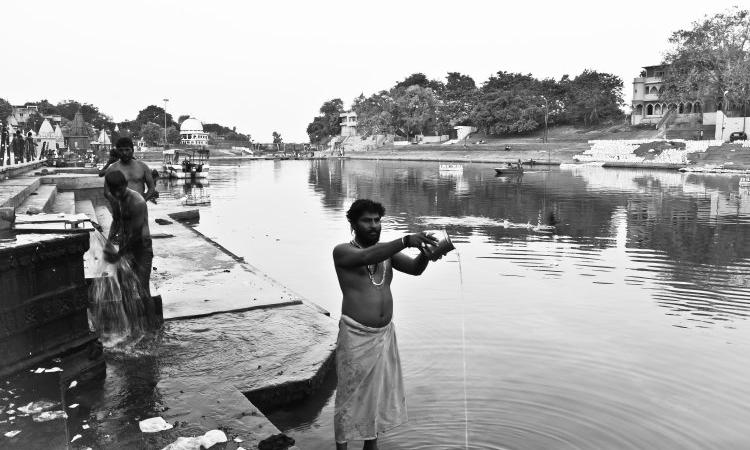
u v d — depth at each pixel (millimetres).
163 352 5910
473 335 7488
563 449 4629
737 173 47531
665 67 80438
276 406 5297
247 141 161250
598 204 25078
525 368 6355
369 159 99938
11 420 3660
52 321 4586
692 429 4973
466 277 10977
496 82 105250
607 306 8891
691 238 15828
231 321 7043
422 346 7070
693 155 59594
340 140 144875
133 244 6418
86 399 4621
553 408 5363
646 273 11266
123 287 6344
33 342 4426
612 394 5664
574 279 10781
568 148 76312
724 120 68438
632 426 5016
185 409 4480
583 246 14555
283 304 7820
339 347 4129
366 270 4062
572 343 7191
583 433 4891
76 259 4820
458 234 16703
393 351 4203
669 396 5645
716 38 66250
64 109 133750
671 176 45781
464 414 5230
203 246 12492
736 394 5691
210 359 5750
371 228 4133
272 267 12477
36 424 3629
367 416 4098
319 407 5375
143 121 155875
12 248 4160
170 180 43031
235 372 5488
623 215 21141
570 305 8969
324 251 14359
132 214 6348
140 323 6488
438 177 46344
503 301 9203
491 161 73500
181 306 7590
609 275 11102
